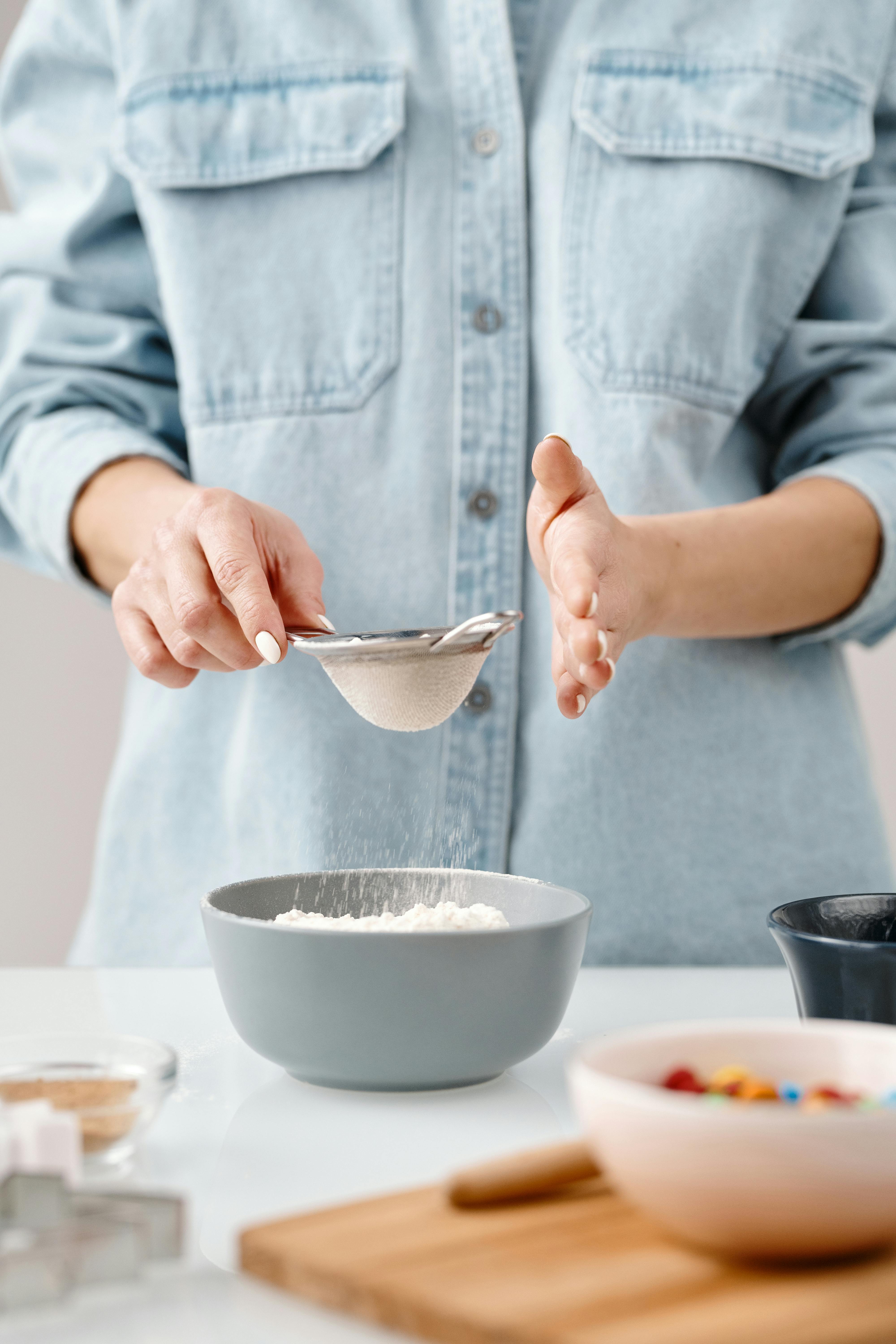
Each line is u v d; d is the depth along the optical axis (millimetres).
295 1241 487
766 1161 441
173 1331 453
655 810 1204
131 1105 580
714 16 1250
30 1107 531
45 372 1318
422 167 1227
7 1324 457
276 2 1251
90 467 1206
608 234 1217
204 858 1259
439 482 1222
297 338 1231
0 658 2418
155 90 1246
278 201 1235
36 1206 481
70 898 2467
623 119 1218
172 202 1244
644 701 1201
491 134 1224
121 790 1288
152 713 1309
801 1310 429
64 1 1343
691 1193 451
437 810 1210
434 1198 533
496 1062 708
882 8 1271
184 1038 831
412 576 1221
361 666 844
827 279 1305
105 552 1175
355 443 1225
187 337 1247
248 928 692
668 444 1213
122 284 1344
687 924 1206
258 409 1235
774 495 1143
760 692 1228
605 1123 471
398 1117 677
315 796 1200
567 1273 459
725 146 1204
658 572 955
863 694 2383
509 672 1212
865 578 1157
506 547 1222
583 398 1214
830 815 1236
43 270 1325
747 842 1218
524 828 1215
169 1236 498
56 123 1382
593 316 1215
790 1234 448
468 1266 464
